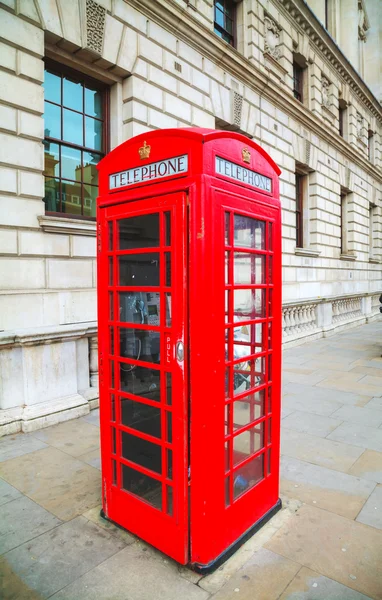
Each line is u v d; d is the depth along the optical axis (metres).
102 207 2.85
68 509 3.16
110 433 2.92
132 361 2.68
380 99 22.78
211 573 2.44
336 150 16.06
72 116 6.39
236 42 10.38
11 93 5.11
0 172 5.04
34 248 5.42
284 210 12.34
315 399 6.15
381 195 22.50
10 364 4.81
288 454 4.21
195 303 2.32
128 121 6.90
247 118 10.15
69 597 2.25
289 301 11.23
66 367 5.29
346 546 2.70
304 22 12.80
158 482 2.66
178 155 2.37
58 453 4.20
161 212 2.44
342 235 18.45
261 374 2.93
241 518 2.72
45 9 5.44
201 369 2.34
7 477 3.69
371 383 7.07
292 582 2.37
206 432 2.37
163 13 7.27
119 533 2.85
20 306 5.13
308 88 13.80
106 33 6.29
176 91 7.78
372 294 19.05
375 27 22.48
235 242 2.60
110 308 2.87
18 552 2.64
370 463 4.00
